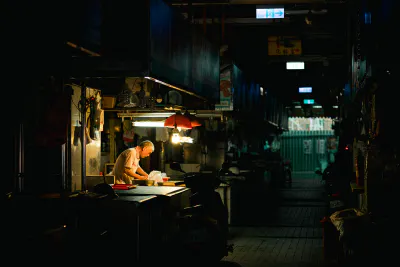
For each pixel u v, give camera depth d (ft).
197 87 32.99
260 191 59.62
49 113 22.25
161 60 24.98
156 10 24.13
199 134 45.01
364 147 25.84
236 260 28.60
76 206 21.95
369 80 23.26
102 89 33.88
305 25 60.13
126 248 22.03
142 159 42.19
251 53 61.67
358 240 22.13
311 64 86.99
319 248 32.12
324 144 126.00
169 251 26.63
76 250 19.54
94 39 23.25
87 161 28.17
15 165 22.31
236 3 43.73
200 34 34.01
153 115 34.27
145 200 22.31
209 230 23.58
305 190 76.38
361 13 26.37
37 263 18.98
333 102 91.71
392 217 22.74
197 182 25.45
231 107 44.91
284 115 104.68
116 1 23.20
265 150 81.92
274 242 34.40
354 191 26.86
